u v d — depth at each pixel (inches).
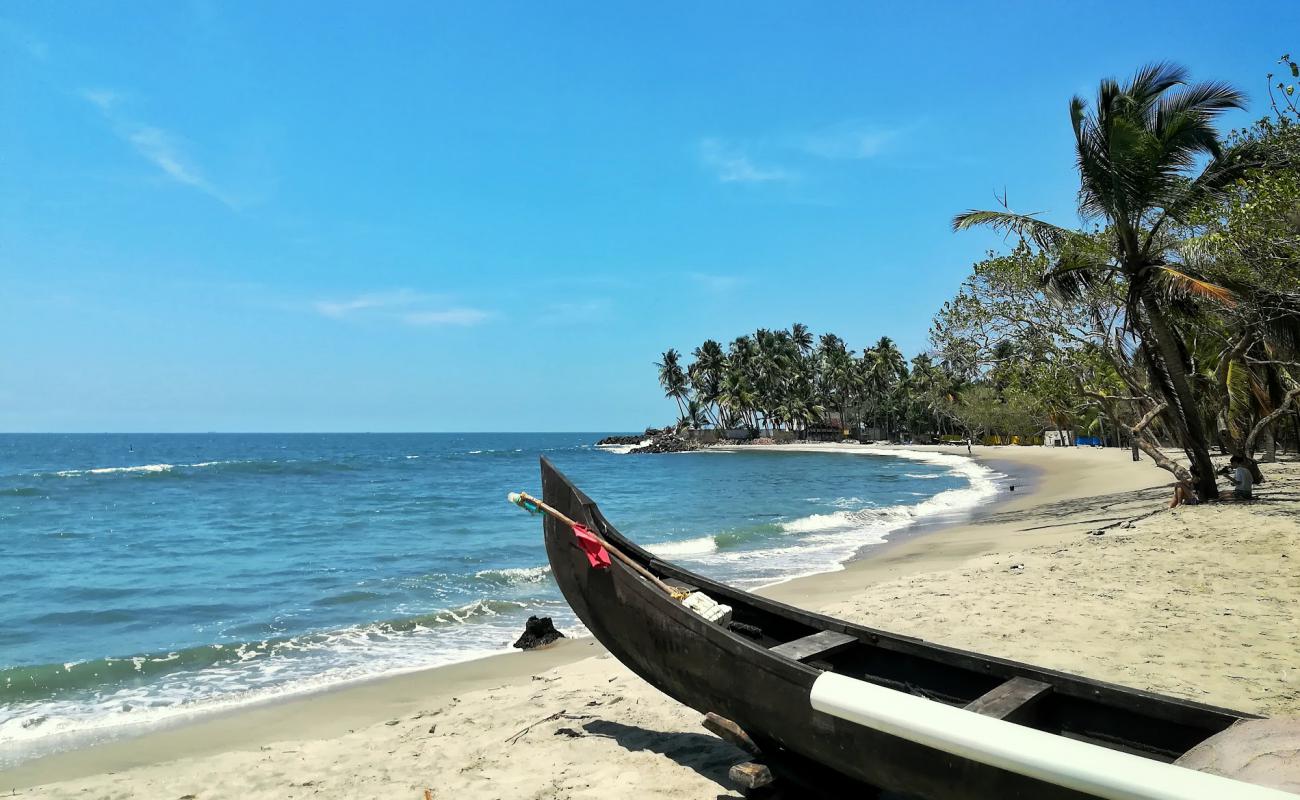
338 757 221.1
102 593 525.7
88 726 270.2
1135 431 700.7
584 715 240.1
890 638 177.3
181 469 1967.3
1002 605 345.1
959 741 116.6
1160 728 138.6
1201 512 601.9
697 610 191.5
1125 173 598.2
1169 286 596.4
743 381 4101.9
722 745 205.9
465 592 512.4
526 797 179.2
